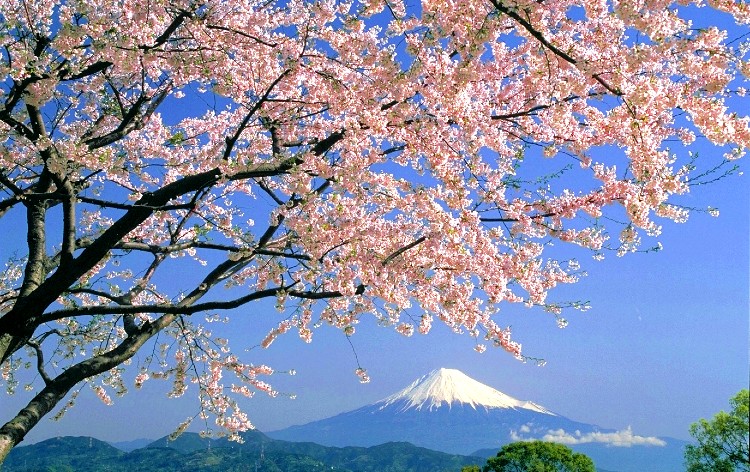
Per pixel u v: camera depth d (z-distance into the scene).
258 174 7.25
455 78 6.04
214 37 8.02
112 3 7.17
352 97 7.38
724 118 5.84
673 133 7.24
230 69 8.31
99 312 7.54
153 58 7.16
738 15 5.30
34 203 9.13
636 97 5.67
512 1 5.54
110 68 9.28
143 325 9.14
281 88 8.59
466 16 5.80
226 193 10.53
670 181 6.04
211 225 8.16
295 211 7.54
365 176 7.00
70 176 8.44
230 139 7.16
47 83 7.06
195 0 7.45
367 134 7.48
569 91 6.55
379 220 8.33
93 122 10.53
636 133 6.17
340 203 7.30
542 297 7.82
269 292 7.45
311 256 7.59
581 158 7.32
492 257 7.37
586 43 6.54
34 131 7.75
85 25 6.71
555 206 7.25
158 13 7.08
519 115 7.43
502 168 7.63
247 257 8.86
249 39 8.09
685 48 5.35
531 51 6.92
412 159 7.35
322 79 7.87
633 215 6.33
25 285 8.49
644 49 5.55
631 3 5.11
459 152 7.07
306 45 7.29
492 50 7.64
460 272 7.67
